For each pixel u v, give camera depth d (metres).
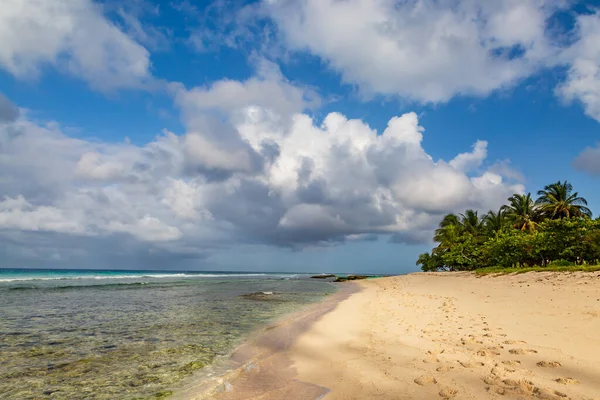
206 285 39.22
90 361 8.25
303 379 6.88
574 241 32.25
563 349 7.83
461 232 61.75
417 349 8.44
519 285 22.52
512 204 52.41
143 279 56.41
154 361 8.27
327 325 12.43
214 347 9.55
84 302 19.89
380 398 5.66
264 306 18.84
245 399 5.98
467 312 13.95
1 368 7.73
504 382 6.03
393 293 26.69
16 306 17.86
